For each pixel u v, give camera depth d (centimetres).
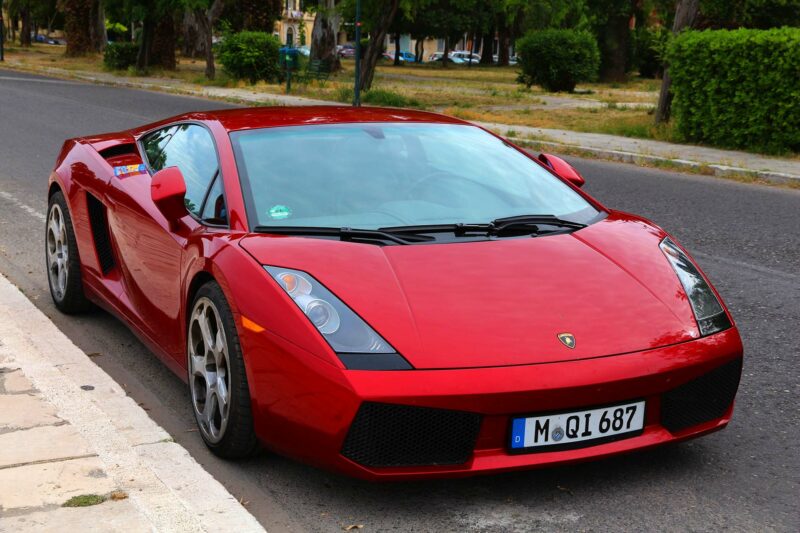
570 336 288
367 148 388
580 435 282
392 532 275
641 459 329
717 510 291
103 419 344
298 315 284
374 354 274
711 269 659
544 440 279
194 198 376
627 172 1261
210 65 3244
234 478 310
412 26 7131
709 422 310
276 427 287
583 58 3316
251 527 267
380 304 290
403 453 273
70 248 490
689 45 1512
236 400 301
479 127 446
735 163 1294
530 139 1591
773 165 1280
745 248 736
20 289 549
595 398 279
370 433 270
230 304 302
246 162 365
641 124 1806
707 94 1498
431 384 268
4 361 407
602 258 334
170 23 3925
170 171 367
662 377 288
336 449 272
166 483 293
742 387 411
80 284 493
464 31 7294
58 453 312
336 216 345
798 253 720
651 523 282
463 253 325
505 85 3794
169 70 3888
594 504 294
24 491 284
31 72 3603
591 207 394
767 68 1397
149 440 328
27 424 337
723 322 319
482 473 275
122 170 450
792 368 439
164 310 379
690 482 311
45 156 1158
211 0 3309
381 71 5425
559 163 437
